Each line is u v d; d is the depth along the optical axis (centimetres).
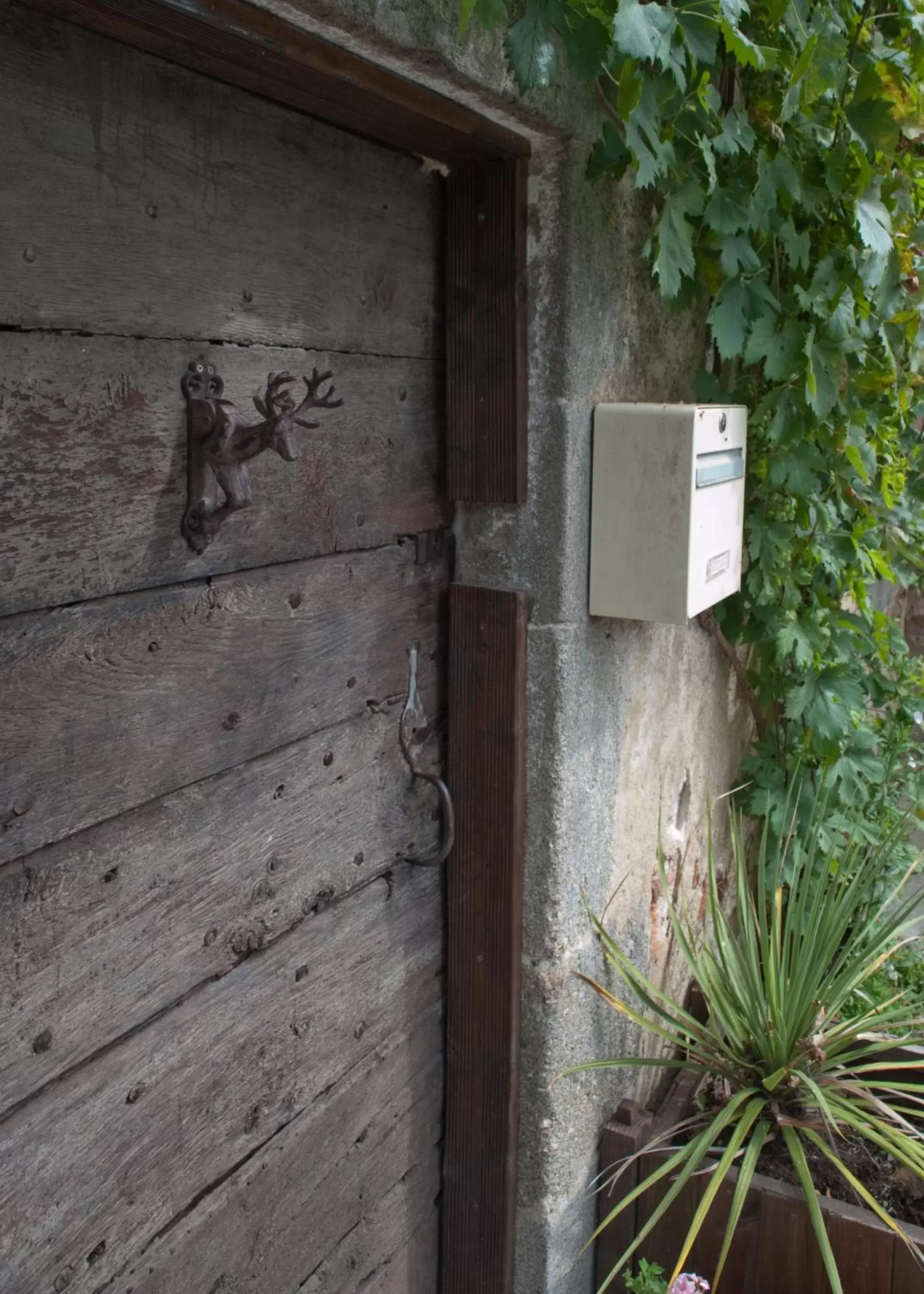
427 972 164
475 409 146
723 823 238
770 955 178
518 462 146
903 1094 179
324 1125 144
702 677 213
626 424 148
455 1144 172
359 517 135
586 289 145
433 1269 177
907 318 203
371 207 129
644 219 158
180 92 101
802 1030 177
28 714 93
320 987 140
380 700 144
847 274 180
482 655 154
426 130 124
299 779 130
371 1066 153
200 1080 120
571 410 146
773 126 167
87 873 102
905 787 275
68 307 92
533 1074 167
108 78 93
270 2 93
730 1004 183
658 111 129
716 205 156
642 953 195
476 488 149
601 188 145
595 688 163
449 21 110
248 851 123
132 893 108
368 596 139
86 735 100
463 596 154
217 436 104
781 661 219
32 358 90
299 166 117
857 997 230
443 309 147
